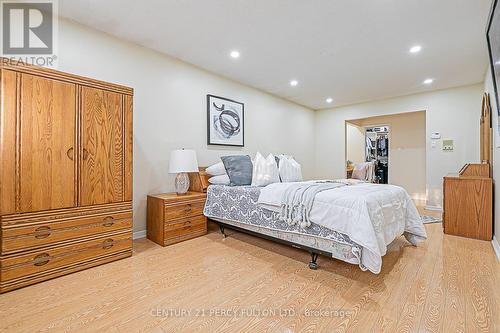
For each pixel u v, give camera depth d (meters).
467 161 4.26
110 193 2.29
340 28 2.55
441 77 3.91
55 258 1.97
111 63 2.74
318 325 1.40
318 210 2.06
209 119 3.77
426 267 2.14
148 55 3.06
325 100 5.41
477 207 2.92
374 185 2.78
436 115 4.59
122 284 1.87
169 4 2.19
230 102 4.10
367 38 2.74
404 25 2.47
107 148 2.27
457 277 1.95
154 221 2.87
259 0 2.12
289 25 2.50
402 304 1.59
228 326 1.39
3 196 1.75
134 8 2.25
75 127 2.07
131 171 2.45
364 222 1.79
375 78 4.00
